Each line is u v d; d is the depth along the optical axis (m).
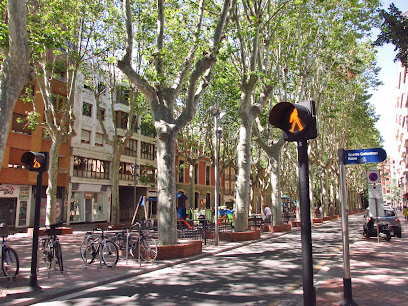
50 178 17.67
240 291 6.72
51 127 17.70
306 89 21.78
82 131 30.86
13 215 24.84
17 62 6.00
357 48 23.17
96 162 32.38
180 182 40.94
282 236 18.02
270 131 21.61
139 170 36.81
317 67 21.95
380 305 5.38
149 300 6.13
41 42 8.85
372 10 17.86
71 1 16.53
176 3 15.31
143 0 17.47
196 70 10.60
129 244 10.41
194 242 11.12
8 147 24.41
